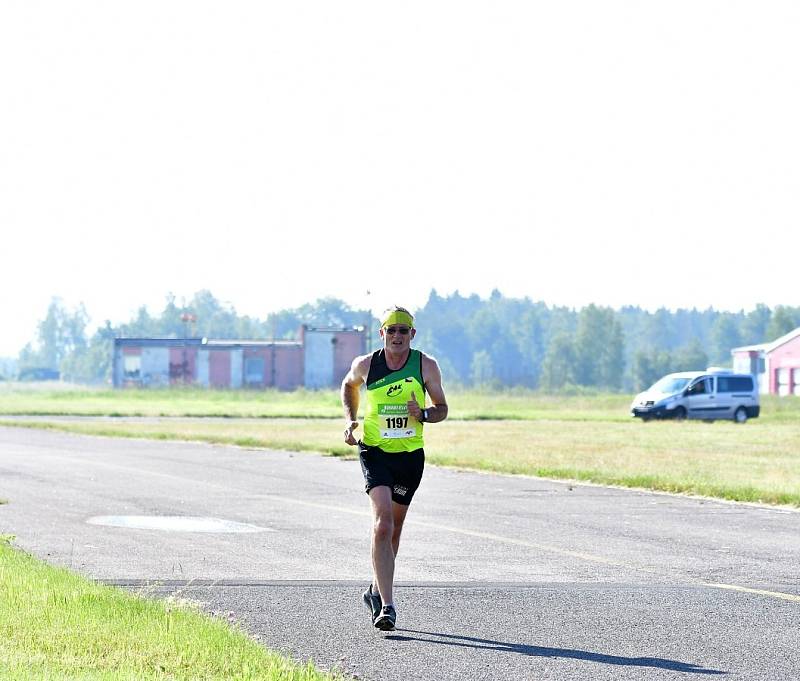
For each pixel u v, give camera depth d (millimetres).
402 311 27922
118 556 38531
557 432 129625
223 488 63656
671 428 142375
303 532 45344
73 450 95188
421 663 24250
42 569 32594
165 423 150250
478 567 37219
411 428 28016
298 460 85188
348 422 28078
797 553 40906
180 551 39844
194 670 22078
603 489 64875
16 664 21906
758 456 90125
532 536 44906
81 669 21859
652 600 31719
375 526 27359
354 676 23031
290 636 26703
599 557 39625
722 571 36812
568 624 28406
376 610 27766
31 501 55969
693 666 24281
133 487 63781
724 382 175250
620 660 24750
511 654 25188
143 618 26172
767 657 25125
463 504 56594
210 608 29812
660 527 48062
